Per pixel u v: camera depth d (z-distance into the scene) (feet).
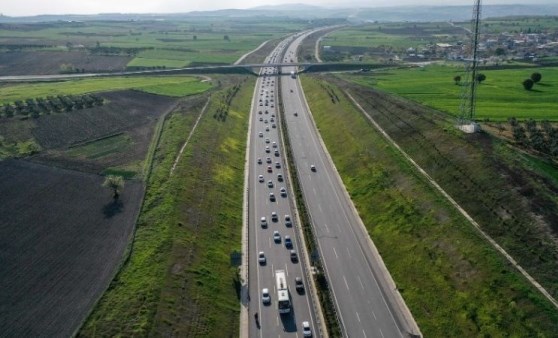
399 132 491.72
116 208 363.56
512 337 232.73
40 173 424.46
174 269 286.66
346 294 286.25
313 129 609.42
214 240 334.85
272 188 433.07
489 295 257.14
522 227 296.71
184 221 343.26
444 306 265.13
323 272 305.32
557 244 275.39
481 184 350.02
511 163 362.33
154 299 258.16
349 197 409.49
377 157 451.94
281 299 270.87
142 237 321.52
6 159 453.17
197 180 415.44
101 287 271.49
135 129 559.79
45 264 293.64
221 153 501.15
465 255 288.10
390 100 609.01
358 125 549.54
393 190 386.93
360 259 320.70
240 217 380.58
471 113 452.35
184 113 608.60
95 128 557.33
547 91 644.69
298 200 399.03
